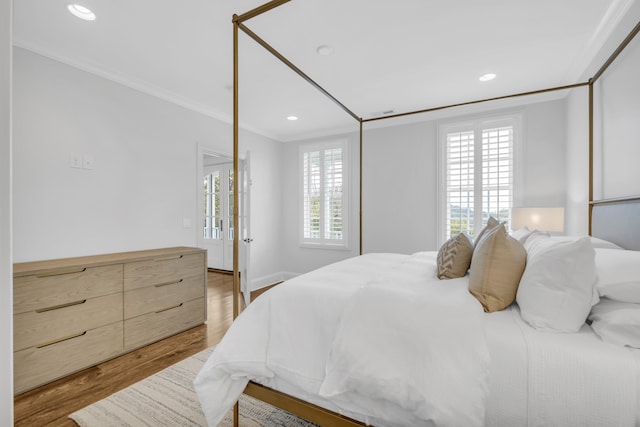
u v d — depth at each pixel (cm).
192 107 354
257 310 145
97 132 268
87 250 261
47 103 237
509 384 96
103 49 239
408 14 195
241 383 138
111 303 231
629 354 91
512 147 345
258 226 466
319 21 202
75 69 254
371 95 331
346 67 267
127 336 241
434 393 94
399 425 104
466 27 208
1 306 59
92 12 194
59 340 203
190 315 293
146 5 187
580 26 205
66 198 248
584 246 110
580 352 93
